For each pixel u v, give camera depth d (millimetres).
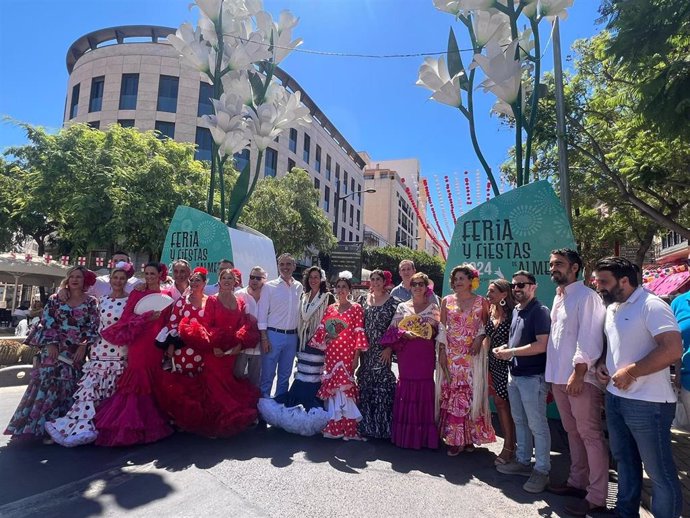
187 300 5098
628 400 3135
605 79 11680
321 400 5324
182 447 4668
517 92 6797
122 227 16906
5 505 3324
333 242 25344
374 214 63000
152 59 28797
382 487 3895
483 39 7070
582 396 3537
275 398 5461
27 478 3799
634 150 9828
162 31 30547
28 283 17078
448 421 4801
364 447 4902
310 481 3949
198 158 29094
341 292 5262
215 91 8914
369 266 35062
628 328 3184
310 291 5703
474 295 4949
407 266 6766
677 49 6496
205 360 4980
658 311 3057
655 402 3057
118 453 4430
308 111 9398
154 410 4836
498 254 6422
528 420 4051
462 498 3742
